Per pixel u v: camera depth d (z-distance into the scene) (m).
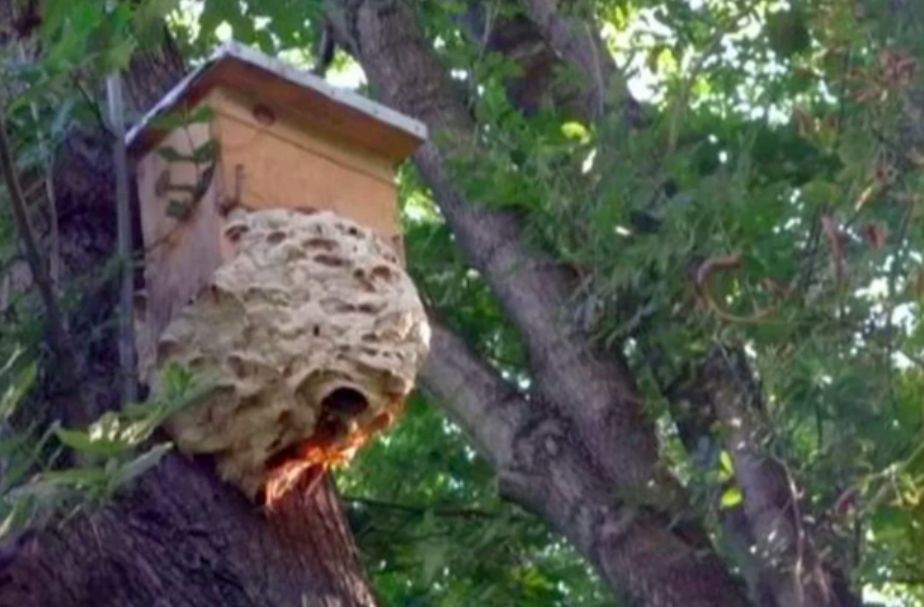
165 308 5.86
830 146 8.51
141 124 6.03
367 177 6.11
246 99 5.94
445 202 9.60
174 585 5.47
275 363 5.59
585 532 8.77
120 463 5.17
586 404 9.02
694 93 9.84
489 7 10.05
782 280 8.43
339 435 5.70
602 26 10.96
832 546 8.28
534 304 9.21
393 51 9.97
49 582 5.33
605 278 8.91
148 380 5.79
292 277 5.71
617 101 9.27
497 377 9.34
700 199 8.52
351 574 5.83
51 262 5.84
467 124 9.71
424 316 5.86
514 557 10.65
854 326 8.11
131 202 6.12
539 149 9.11
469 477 11.12
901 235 8.00
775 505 8.34
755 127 9.02
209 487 5.66
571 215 9.02
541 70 10.41
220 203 5.81
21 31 6.20
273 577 5.62
